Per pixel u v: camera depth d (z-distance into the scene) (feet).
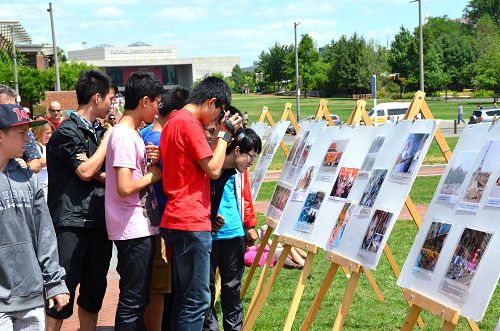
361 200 18.15
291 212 22.06
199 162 16.34
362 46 305.32
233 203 19.97
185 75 529.86
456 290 13.33
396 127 17.84
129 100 17.35
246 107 271.28
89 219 18.81
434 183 63.31
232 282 20.04
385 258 32.55
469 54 322.34
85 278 19.61
